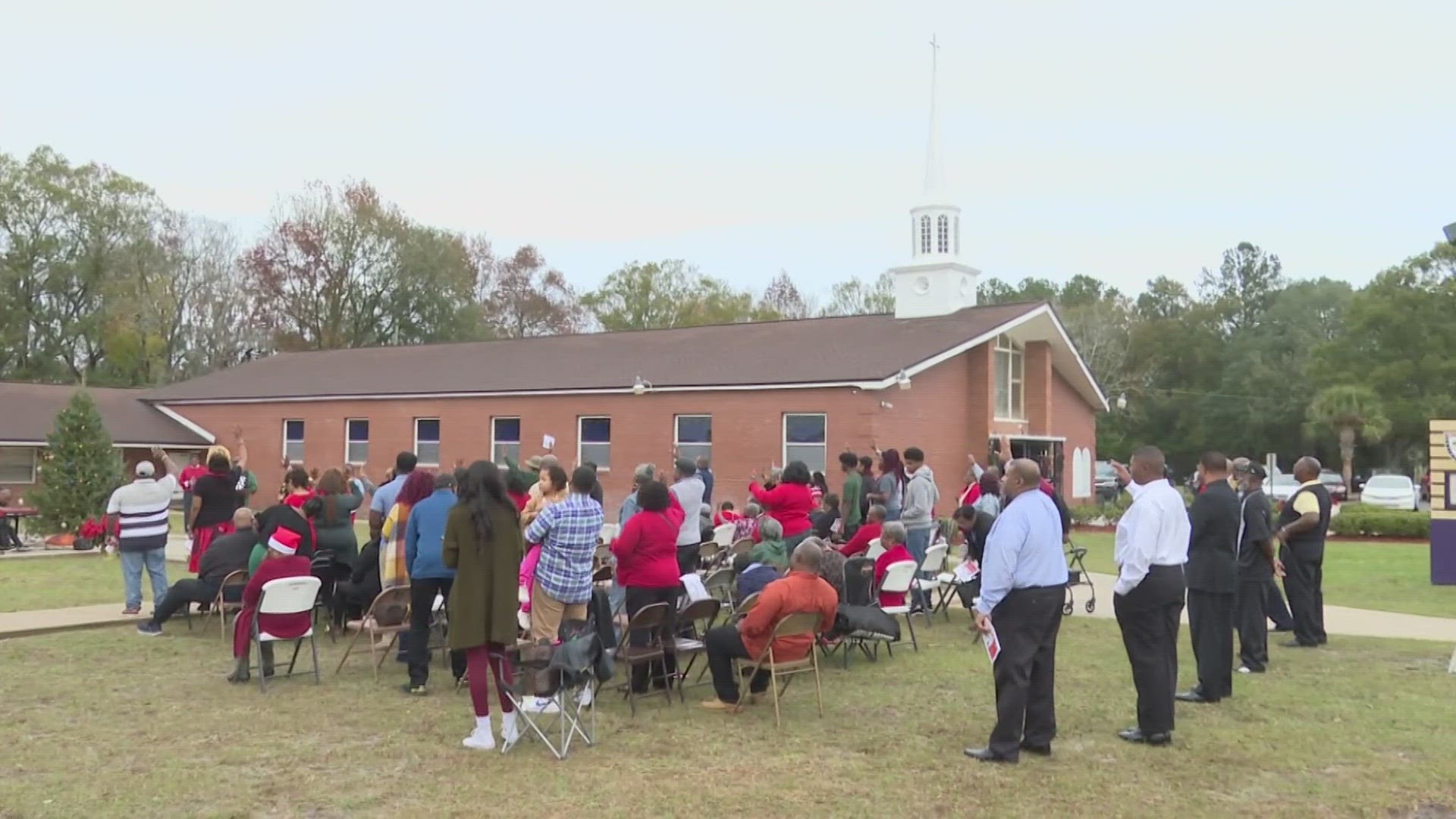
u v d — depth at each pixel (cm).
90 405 2116
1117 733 740
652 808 579
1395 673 938
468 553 687
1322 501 1065
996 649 670
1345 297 6347
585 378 2622
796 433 2289
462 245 6006
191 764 654
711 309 6256
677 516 851
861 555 1066
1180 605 721
